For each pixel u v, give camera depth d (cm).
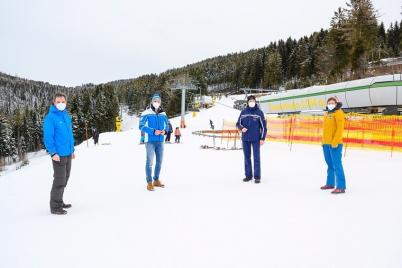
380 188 679
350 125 1449
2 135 7988
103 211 536
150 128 686
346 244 386
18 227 462
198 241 401
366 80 2055
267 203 568
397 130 1282
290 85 8738
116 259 354
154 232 433
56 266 339
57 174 529
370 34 4778
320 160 1118
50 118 523
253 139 748
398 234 415
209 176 848
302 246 382
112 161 1226
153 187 703
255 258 352
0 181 858
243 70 13150
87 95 9775
